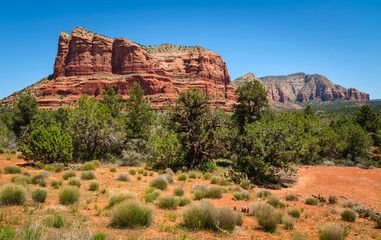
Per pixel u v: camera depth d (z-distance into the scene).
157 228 6.02
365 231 7.30
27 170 14.46
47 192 8.77
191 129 21.16
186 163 21.70
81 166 17.08
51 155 16.98
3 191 7.09
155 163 20.38
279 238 5.96
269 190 14.67
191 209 6.53
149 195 9.38
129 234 5.30
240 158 18.16
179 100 22.17
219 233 5.95
